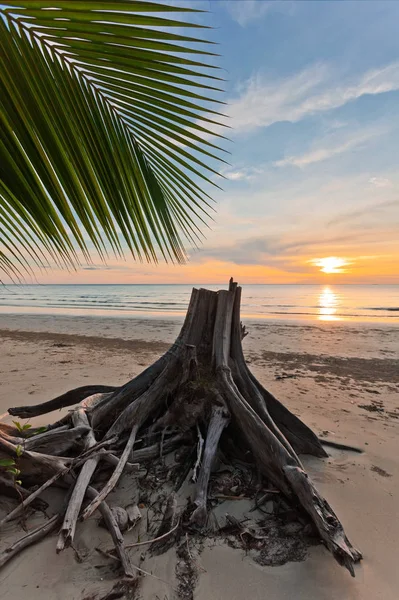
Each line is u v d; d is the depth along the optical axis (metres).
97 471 2.89
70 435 3.02
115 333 13.61
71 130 1.04
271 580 2.06
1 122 0.96
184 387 3.38
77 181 1.09
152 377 3.62
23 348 10.05
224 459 3.15
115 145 1.15
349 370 7.88
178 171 1.28
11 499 2.66
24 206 1.07
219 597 1.95
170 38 0.88
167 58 0.93
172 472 2.94
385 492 3.03
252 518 2.52
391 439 4.14
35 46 0.93
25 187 1.04
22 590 1.94
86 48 0.93
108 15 0.84
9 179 1.02
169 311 27.00
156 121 1.12
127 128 1.16
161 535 2.34
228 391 3.27
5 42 0.90
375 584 2.06
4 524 2.41
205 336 3.72
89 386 4.25
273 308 29.28
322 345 11.20
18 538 2.30
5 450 2.67
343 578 2.09
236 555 2.21
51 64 0.96
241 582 2.04
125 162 1.20
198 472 2.82
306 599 1.96
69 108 1.03
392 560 2.26
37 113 0.99
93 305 33.59
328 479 3.23
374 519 2.68
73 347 10.30
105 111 1.09
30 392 5.79
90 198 1.13
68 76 0.99
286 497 2.67
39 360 8.39
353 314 24.02
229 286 3.80
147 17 0.84
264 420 3.20
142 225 1.32
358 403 5.55
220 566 2.13
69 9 0.84
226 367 3.45
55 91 0.99
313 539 2.35
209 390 3.32
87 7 0.83
